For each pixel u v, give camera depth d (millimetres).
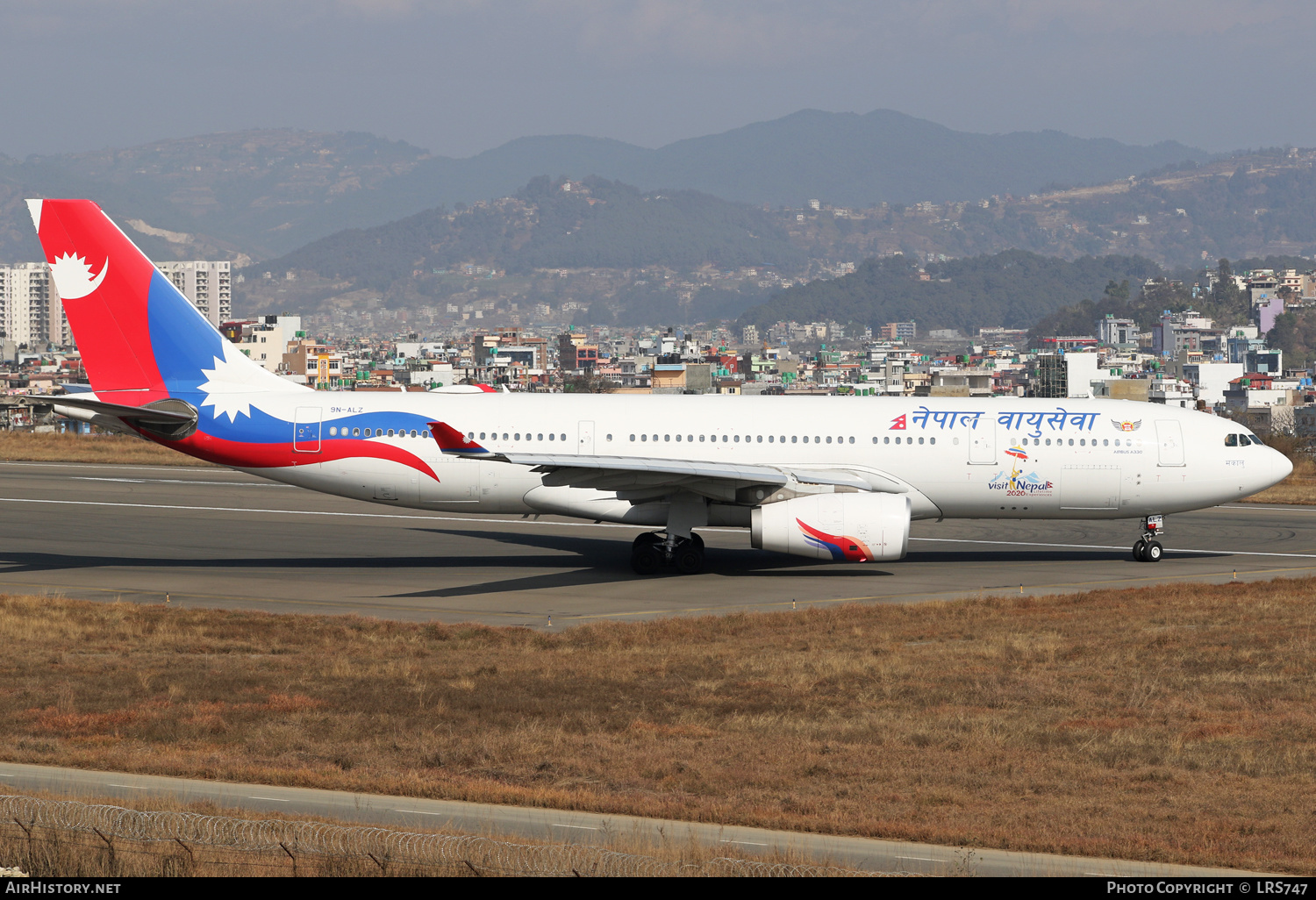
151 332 134125
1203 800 58219
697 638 100188
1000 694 79562
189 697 77500
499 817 54031
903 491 136000
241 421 133625
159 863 44719
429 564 138375
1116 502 137500
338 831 49062
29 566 134625
